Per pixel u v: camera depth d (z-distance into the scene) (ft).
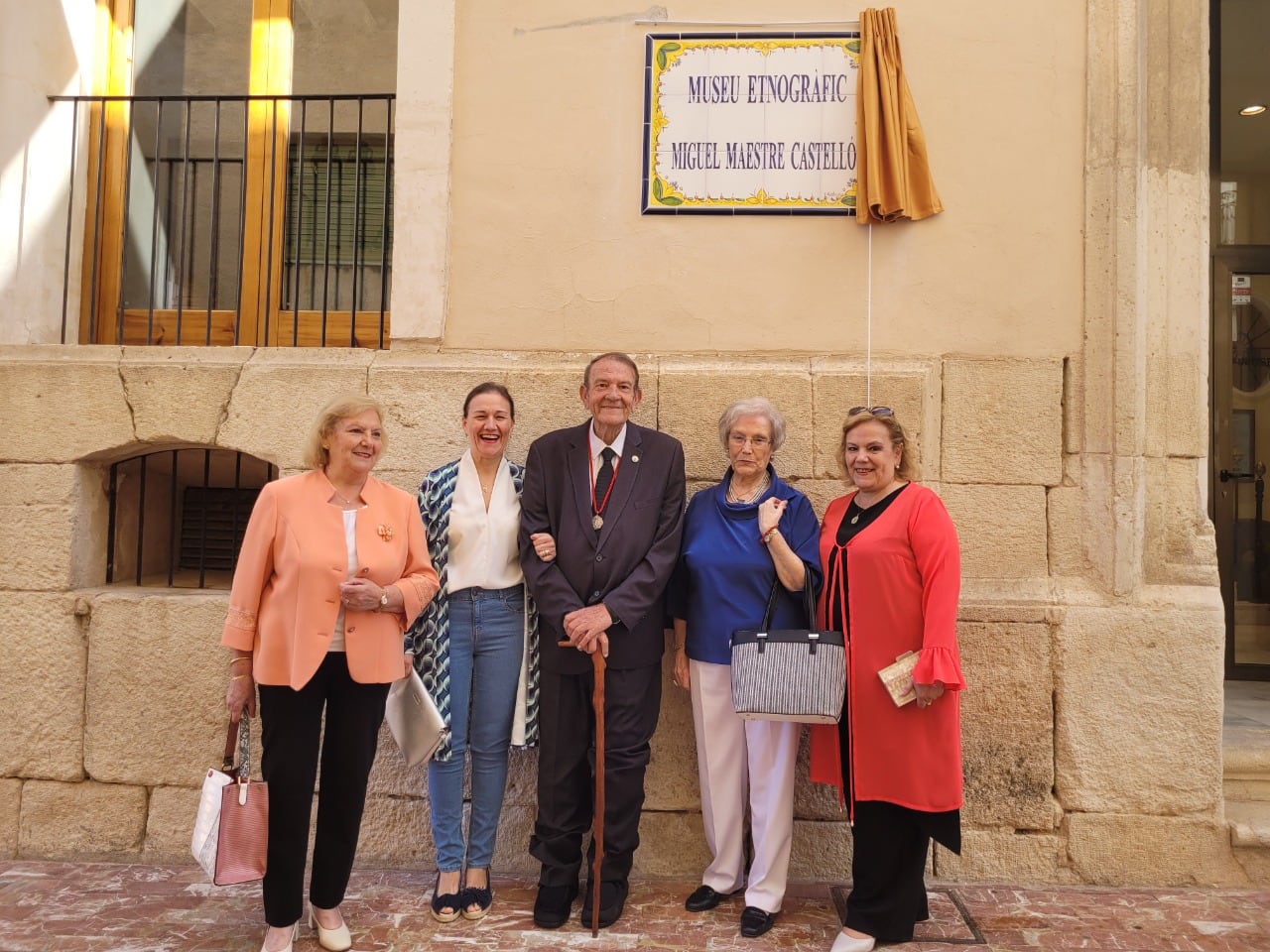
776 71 12.07
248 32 15.17
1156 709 11.23
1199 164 11.71
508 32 12.29
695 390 11.69
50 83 13.66
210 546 14.48
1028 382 11.67
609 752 9.92
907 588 9.35
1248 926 10.00
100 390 12.03
